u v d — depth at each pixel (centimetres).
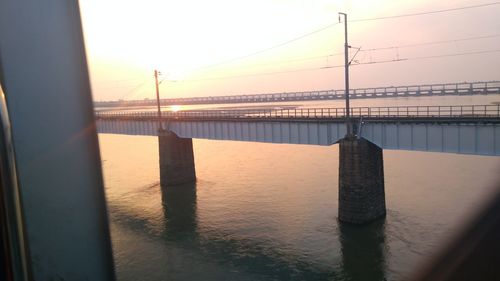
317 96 12569
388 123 3400
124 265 2961
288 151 7969
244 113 5412
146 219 4066
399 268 2606
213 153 8212
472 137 3006
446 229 3133
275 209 4044
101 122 6938
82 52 569
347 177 3469
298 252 2992
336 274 2631
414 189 4419
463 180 4728
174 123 5562
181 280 2672
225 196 4738
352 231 3300
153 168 6856
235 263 2892
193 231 3619
